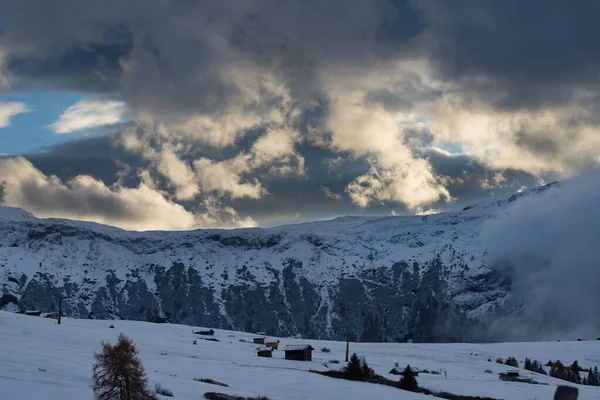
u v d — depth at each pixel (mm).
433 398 102938
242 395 82125
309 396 94938
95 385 58281
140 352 138750
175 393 74000
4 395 56531
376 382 121062
